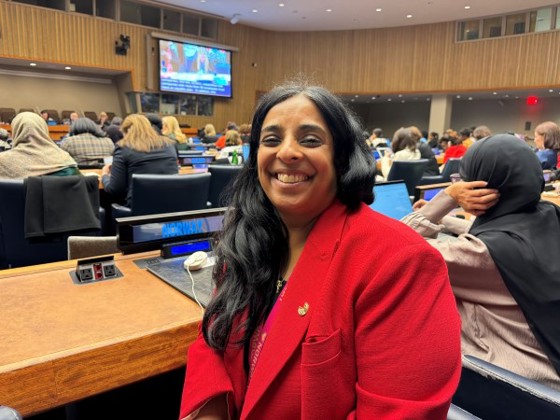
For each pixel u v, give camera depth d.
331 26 13.36
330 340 0.66
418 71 13.01
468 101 16.08
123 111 12.63
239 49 13.63
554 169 3.86
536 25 11.20
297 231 0.84
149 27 11.95
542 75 11.15
